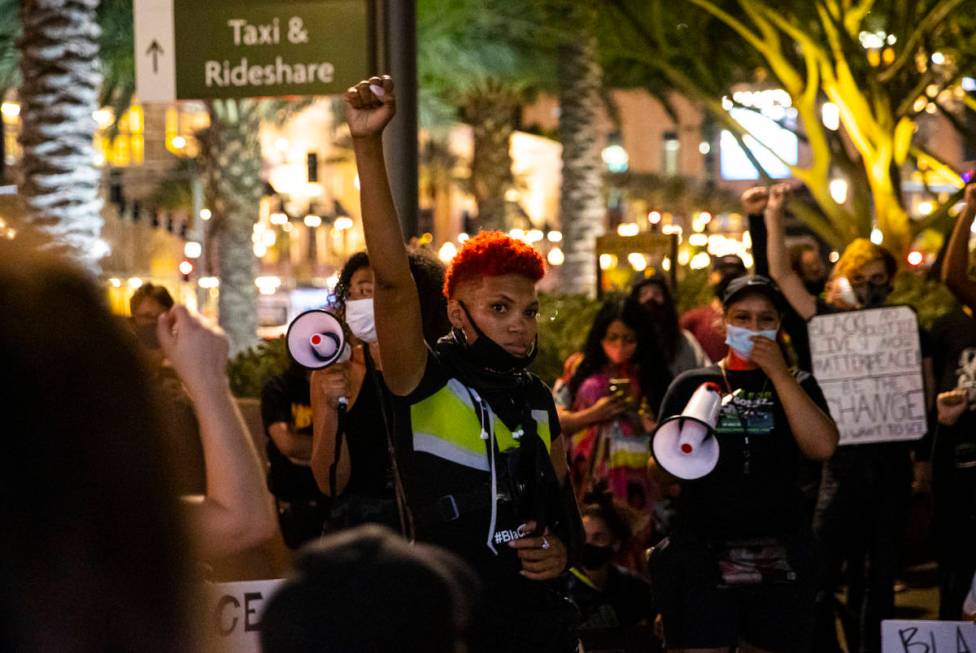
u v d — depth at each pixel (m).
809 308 8.12
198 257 28.92
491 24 22.69
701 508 5.88
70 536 1.18
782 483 5.90
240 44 9.07
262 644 1.85
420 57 22.64
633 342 8.16
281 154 45.00
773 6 23.61
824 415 5.90
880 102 23.69
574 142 25.14
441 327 5.17
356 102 4.11
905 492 8.06
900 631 5.72
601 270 15.23
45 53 13.98
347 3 8.91
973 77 25.16
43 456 1.17
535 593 4.22
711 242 32.19
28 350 1.18
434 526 4.17
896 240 24.17
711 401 5.52
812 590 5.90
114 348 1.23
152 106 34.34
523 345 4.28
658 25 25.36
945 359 8.31
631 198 52.78
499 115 28.20
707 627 5.80
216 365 2.35
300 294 41.50
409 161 8.59
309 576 1.88
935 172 27.38
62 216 13.92
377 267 4.16
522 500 4.23
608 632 7.29
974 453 7.16
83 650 1.19
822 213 32.44
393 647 1.82
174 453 1.26
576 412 8.23
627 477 7.90
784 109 30.23
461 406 4.22
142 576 1.22
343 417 4.85
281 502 7.18
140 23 9.16
